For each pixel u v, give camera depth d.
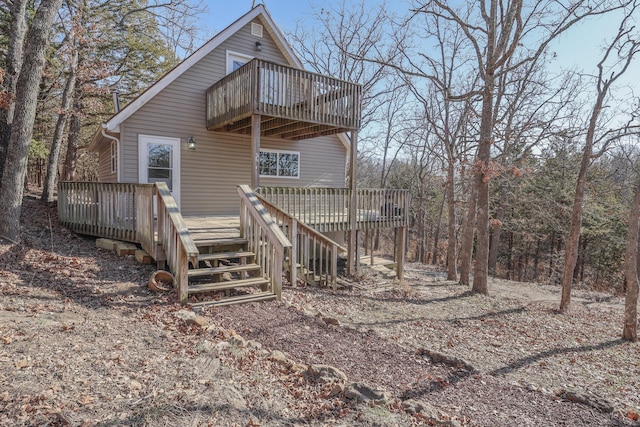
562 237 19.53
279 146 12.21
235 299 5.68
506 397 3.86
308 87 8.99
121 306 4.86
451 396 3.74
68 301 4.77
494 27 10.20
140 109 9.57
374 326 6.10
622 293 19.22
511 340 6.67
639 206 7.81
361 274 10.55
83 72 13.84
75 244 7.48
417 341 5.74
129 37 15.77
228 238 6.96
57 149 13.75
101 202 7.66
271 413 2.85
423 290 10.62
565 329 8.06
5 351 3.14
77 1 13.45
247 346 4.15
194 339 4.11
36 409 2.40
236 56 11.13
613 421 3.49
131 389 2.83
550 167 16.80
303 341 4.71
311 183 13.03
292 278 7.51
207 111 10.53
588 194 13.38
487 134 10.50
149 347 3.74
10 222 6.80
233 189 11.30
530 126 12.59
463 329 6.94
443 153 19.11
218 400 2.85
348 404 3.16
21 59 8.90
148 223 6.42
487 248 10.90
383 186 24.33
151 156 9.80
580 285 20.45
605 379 5.21
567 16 9.08
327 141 13.38
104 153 12.68
